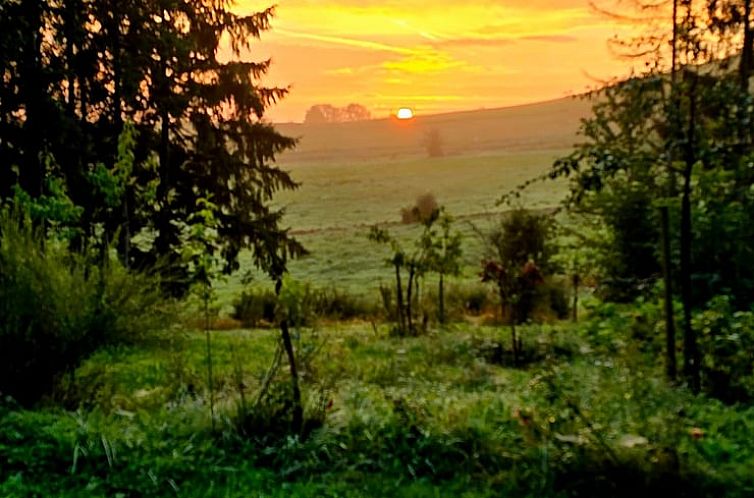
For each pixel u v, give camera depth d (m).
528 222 14.23
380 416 5.38
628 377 5.41
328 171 79.19
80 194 12.59
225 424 5.25
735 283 8.18
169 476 4.46
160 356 7.71
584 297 14.78
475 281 18.45
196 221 6.83
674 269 8.27
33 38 12.99
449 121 97.62
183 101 15.97
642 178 7.50
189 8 16.50
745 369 6.45
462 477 4.55
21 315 5.62
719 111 6.31
